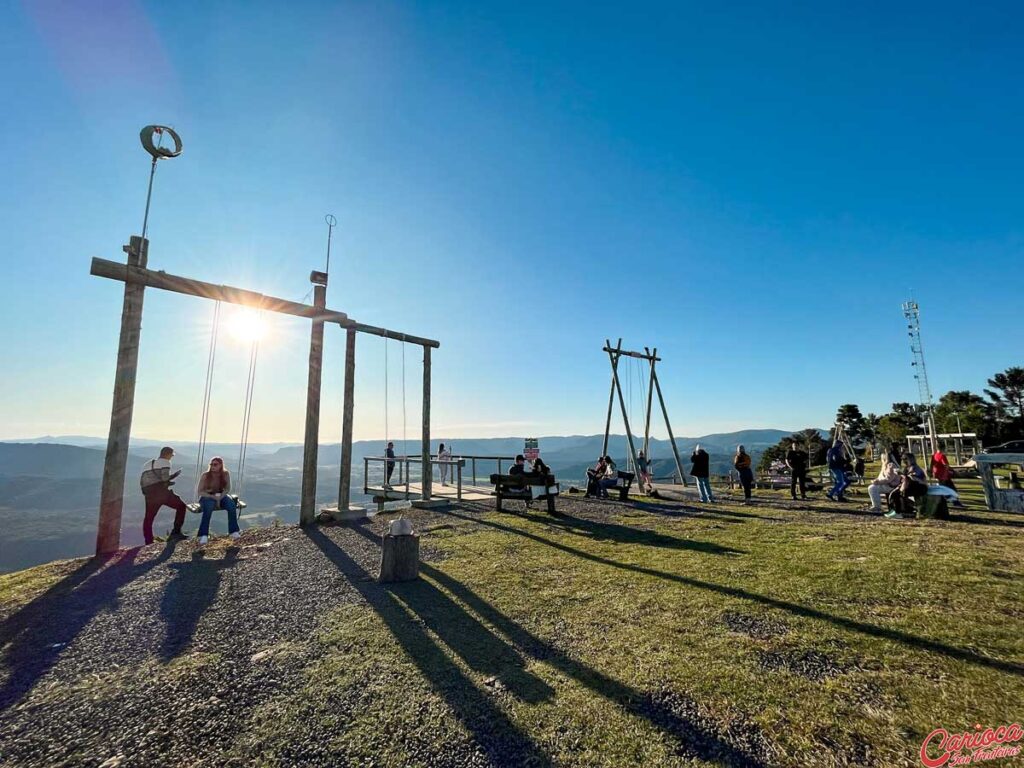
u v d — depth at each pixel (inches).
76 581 232.7
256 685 131.3
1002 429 2017.7
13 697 128.1
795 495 559.8
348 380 442.9
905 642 148.0
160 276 317.4
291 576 238.8
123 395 298.8
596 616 177.0
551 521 397.7
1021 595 189.2
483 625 170.9
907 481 401.4
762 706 114.8
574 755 98.1
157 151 319.9
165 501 324.2
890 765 92.8
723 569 236.1
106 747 105.9
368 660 144.4
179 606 196.4
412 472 917.2
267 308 377.7
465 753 99.4
